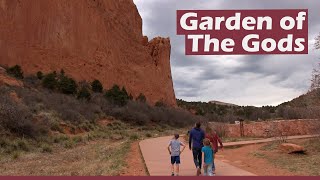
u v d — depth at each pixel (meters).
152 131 53.03
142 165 15.84
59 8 74.06
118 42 86.62
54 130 36.47
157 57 96.56
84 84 66.12
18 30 66.94
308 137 25.94
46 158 21.95
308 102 22.52
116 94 61.56
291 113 43.97
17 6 68.00
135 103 64.31
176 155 12.50
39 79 58.97
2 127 28.66
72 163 18.69
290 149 18.45
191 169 14.07
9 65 63.25
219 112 94.94
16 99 39.56
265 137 32.12
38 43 69.19
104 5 88.31
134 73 85.75
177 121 66.81
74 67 71.69
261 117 74.94
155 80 90.56
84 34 77.00
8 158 22.05
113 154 20.83
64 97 49.81
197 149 12.48
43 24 70.88
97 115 50.50
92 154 22.62
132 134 42.75
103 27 82.62
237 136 33.00
